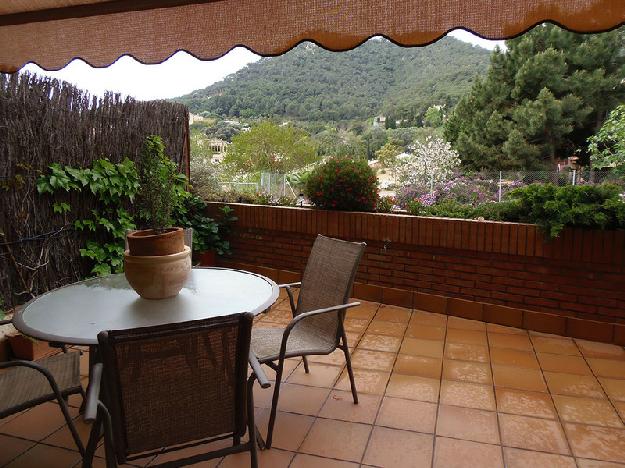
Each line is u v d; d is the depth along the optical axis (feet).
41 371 6.80
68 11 9.21
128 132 16.63
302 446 8.38
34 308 7.93
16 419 9.21
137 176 16.49
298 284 10.62
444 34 6.81
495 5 6.52
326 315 9.80
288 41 7.74
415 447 8.36
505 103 43.62
